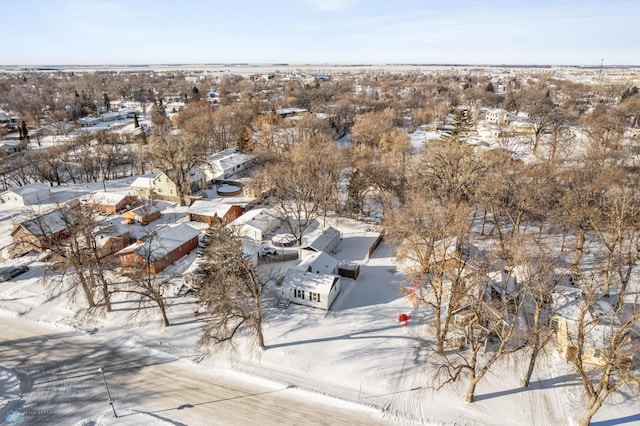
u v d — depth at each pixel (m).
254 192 75.38
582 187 46.69
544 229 57.03
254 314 35.66
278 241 55.06
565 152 79.56
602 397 24.77
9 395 31.25
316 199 61.06
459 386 31.14
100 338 37.78
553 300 38.28
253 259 49.19
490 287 40.38
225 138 117.00
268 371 33.22
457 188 49.12
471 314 34.22
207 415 29.06
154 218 66.56
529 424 27.91
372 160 76.94
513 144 103.62
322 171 68.62
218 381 32.34
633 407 28.81
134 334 38.16
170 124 140.25
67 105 197.88
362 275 47.91
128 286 45.41
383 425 28.17
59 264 43.28
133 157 99.12
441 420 28.36
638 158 69.50
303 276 42.88
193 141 80.62
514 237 42.72
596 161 58.44
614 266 39.88
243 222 57.72
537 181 48.78
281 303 42.31
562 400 29.73
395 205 65.50
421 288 43.50
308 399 30.42
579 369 25.64
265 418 28.78
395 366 33.47
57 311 42.06
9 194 72.94
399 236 49.94
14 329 39.22
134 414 29.25
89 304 41.19
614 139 80.38
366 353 34.97
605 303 38.78
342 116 131.88
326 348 35.69
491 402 29.70
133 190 79.31
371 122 101.75
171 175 78.31
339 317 40.09
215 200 74.44
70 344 37.06
